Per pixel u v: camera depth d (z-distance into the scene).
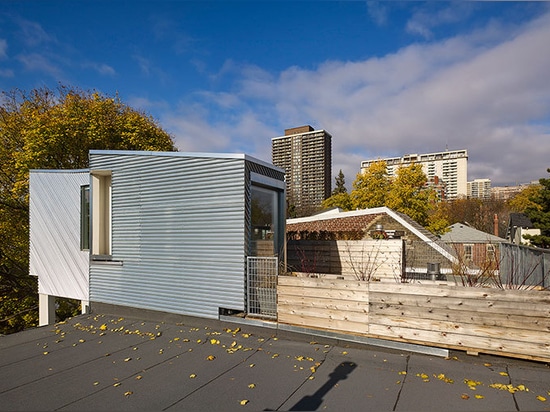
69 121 15.04
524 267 7.25
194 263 6.54
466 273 5.94
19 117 16.28
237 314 6.12
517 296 4.00
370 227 15.34
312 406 3.40
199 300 6.44
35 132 14.38
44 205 9.12
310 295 5.29
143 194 7.20
